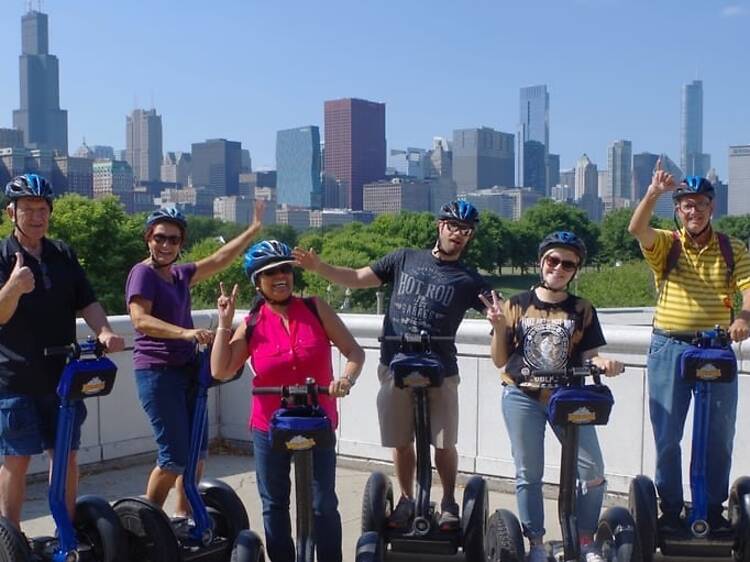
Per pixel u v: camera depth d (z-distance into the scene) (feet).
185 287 15.76
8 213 13.98
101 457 22.59
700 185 14.49
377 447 22.58
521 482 14.19
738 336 13.97
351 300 81.20
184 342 15.10
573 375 13.32
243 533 13.14
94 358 13.43
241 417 24.79
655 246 15.05
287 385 13.00
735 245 14.90
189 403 15.14
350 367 13.05
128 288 15.01
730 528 14.60
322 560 13.25
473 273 15.43
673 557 14.66
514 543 13.65
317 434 11.96
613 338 19.26
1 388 13.61
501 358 14.17
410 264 15.60
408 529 14.96
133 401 23.20
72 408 13.32
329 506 13.26
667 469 15.08
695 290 14.84
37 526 18.49
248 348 13.39
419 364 13.85
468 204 15.26
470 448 21.26
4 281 13.60
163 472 14.58
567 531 13.38
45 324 13.79
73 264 14.38
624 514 13.74
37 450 13.75
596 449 14.30
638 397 19.22
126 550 13.56
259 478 13.41
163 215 15.16
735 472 18.51
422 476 14.69
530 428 14.12
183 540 14.34
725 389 14.65
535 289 14.65
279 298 13.30
